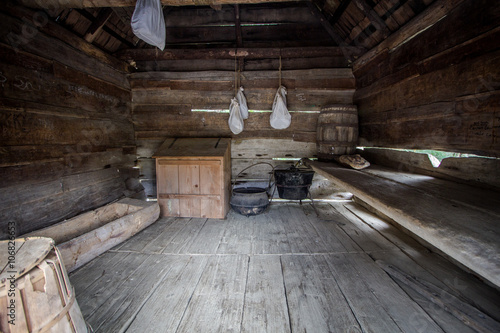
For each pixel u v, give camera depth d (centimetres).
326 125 417
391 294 205
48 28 286
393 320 176
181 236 326
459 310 177
